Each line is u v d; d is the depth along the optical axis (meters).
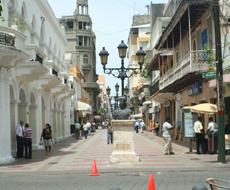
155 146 22.09
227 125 16.86
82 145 24.36
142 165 12.53
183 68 19.55
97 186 8.73
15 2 17.16
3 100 14.21
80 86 55.34
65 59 37.09
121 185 8.84
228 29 16.22
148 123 53.66
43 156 16.89
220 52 12.70
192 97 22.91
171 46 28.14
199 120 16.30
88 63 73.12
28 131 15.90
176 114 28.86
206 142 16.22
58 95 30.86
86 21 73.00
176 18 20.50
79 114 48.44
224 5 16.41
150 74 44.62
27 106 19.42
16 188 8.64
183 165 12.34
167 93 29.47
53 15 28.91
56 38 30.27
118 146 13.55
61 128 31.98
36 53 18.45
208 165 12.12
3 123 14.16
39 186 8.89
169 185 8.70
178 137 27.97
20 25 15.68
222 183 8.97
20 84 17.56
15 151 16.72
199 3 17.45
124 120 13.46
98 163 13.41
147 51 40.44
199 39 21.20
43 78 21.97
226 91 16.42
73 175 10.80
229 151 15.09
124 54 14.59
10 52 13.45
